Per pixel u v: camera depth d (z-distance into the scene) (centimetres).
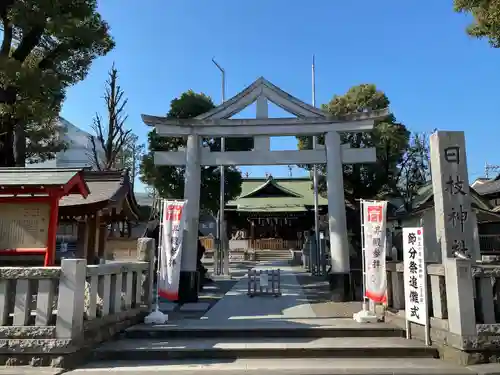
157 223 1673
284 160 1277
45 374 572
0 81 1091
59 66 1427
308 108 1280
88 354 666
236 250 3878
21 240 791
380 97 2228
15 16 1099
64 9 1185
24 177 811
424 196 2344
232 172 2262
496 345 625
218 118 1297
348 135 2131
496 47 956
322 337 783
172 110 1975
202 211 2802
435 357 682
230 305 1128
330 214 1230
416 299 744
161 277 957
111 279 788
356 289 1370
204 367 627
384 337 780
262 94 1305
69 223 1252
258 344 723
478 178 3803
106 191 1265
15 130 1336
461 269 648
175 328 803
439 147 757
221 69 2530
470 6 941
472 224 733
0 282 635
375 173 2092
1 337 612
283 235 4097
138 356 677
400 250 1673
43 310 626
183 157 1306
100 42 1398
